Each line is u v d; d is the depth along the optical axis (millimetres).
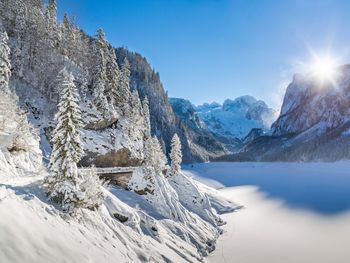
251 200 101938
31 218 17906
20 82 71500
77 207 25156
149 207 51531
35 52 82562
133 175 56281
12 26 89250
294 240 59500
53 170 25359
